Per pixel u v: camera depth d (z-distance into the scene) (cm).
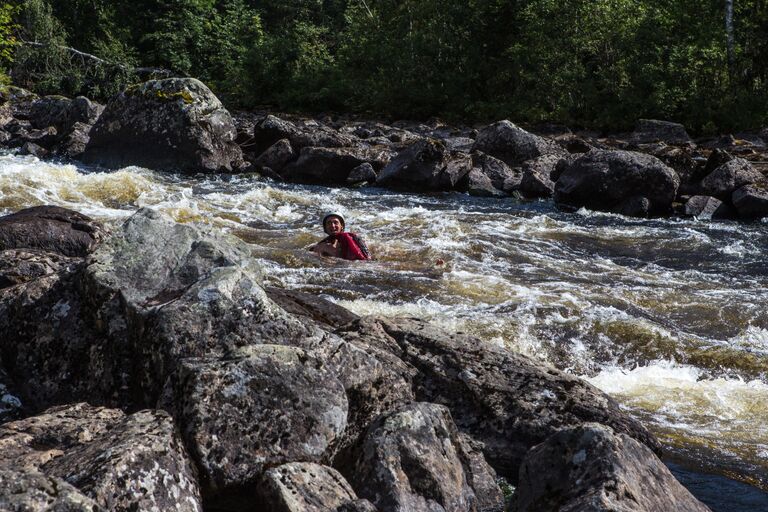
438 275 838
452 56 2670
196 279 405
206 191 1369
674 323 728
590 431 334
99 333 398
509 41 2659
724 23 2345
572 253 1012
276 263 852
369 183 1562
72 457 293
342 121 2555
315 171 1571
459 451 375
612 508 295
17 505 242
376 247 962
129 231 425
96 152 1648
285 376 343
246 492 322
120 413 347
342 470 351
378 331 476
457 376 452
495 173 1559
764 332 714
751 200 1292
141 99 1628
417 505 333
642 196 1327
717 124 2194
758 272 953
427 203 1362
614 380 600
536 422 433
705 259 1012
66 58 3011
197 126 1603
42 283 417
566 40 2392
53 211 722
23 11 2995
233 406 331
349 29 3064
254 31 3250
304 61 2945
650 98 2189
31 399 392
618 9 2356
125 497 278
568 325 688
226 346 369
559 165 1484
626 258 1005
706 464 455
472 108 2572
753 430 511
